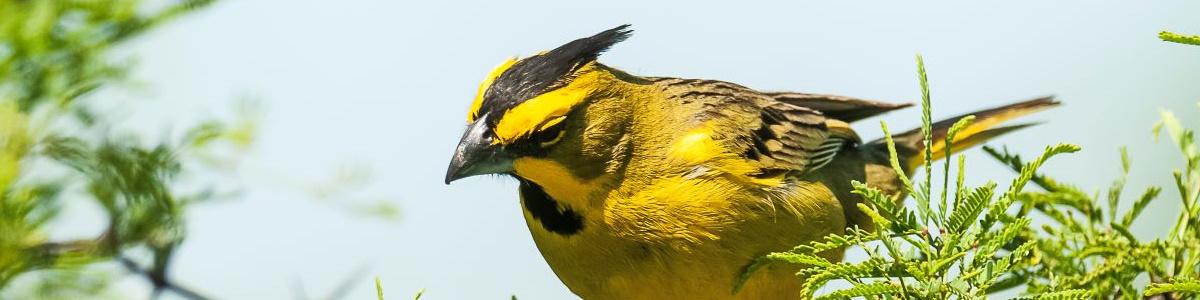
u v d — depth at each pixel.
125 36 11.96
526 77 12.05
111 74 11.90
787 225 11.98
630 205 11.87
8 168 11.04
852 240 9.45
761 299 12.12
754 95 13.20
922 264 9.02
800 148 12.98
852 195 13.54
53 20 11.49
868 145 14.39
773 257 9.36
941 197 9.15
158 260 11.62
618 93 12.13
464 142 12.01
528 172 11.99
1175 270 10.06
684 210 11.76
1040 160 8.88
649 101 12.30
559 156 11.85
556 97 11.84
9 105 11.26
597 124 11.90
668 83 12.70
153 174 11.70
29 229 11.20
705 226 11.75
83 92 11.66
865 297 9.41
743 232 11.80
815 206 12.17
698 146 11.95
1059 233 10.52
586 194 11.96
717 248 11.80
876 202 9.23
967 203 8.94
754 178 11.95
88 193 11.62
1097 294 9.97
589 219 12.02
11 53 11.47
